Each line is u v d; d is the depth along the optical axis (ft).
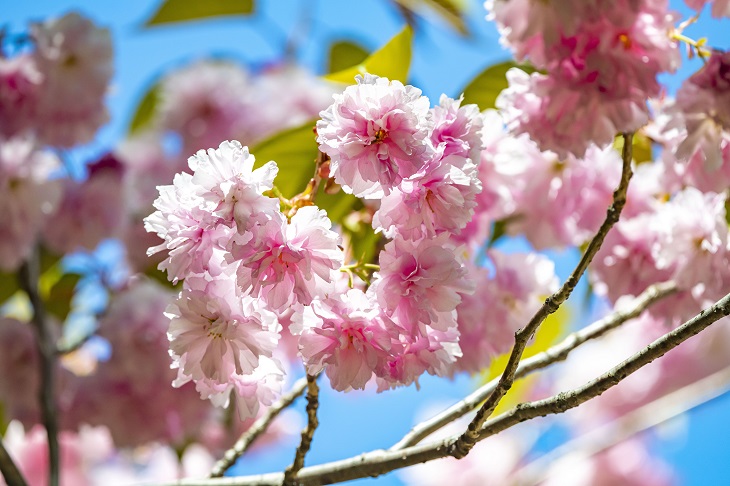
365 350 3.42
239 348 3.42
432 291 3.44
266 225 3.34
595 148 4.37
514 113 3.92
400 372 3.45
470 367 4.07
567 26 3.73
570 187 4.40
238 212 3.31
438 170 3.40
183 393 5.18
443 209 3.40
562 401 3.48
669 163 4.13
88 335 5.11
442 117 3.47
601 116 3.83
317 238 3.36
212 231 3.36
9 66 4.97
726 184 4.00
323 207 4.04
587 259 3.52
